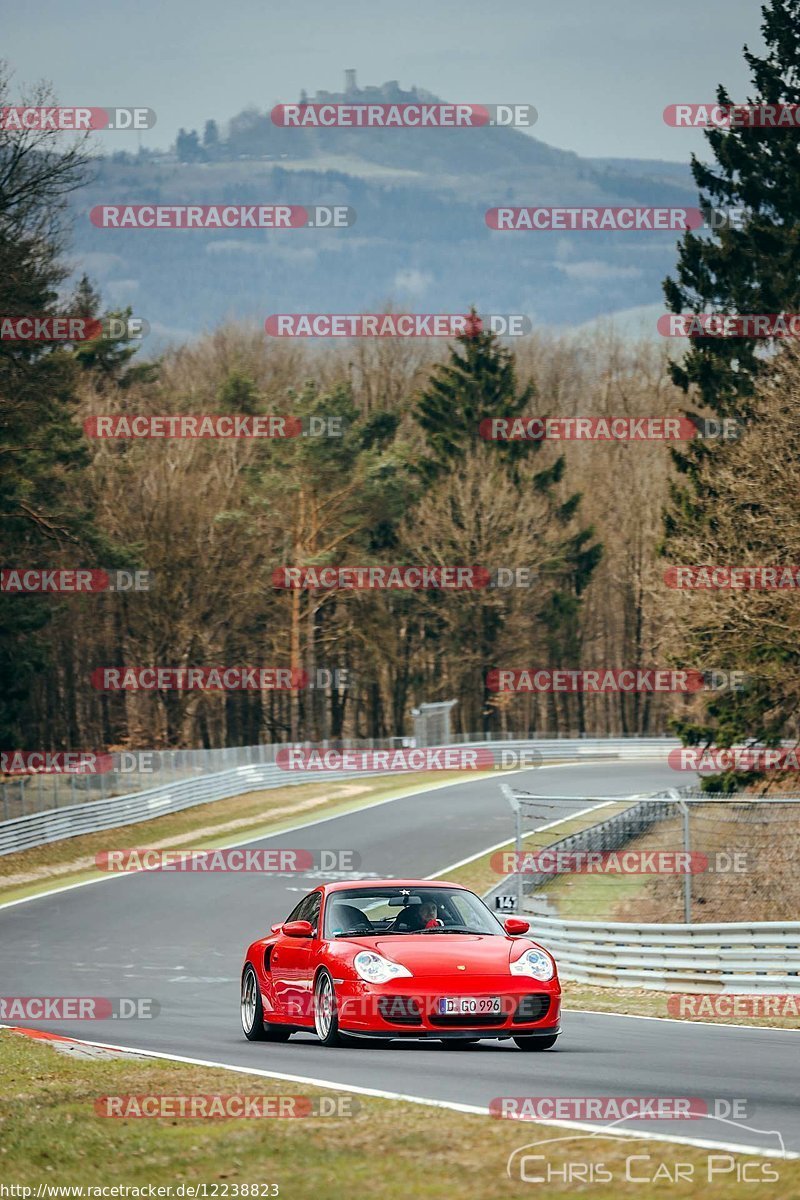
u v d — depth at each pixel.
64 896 75.62
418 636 191.00
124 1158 17.80
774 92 90.50
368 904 29.06
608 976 46.59
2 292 95.25
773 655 69.31
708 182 91.69
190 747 161.12
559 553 177.62
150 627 145.75
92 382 165.12
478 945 27.36
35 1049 29.64
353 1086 22.02
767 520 64.88
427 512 172.25
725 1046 28.19
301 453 156.75
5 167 94.62
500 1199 14.95
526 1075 23.14
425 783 128.75
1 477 108.19
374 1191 15.43
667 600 68.31
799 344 69.75
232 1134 18.62
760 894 64.19
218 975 52.12
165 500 144.00
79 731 173.25
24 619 115.88
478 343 180.50
